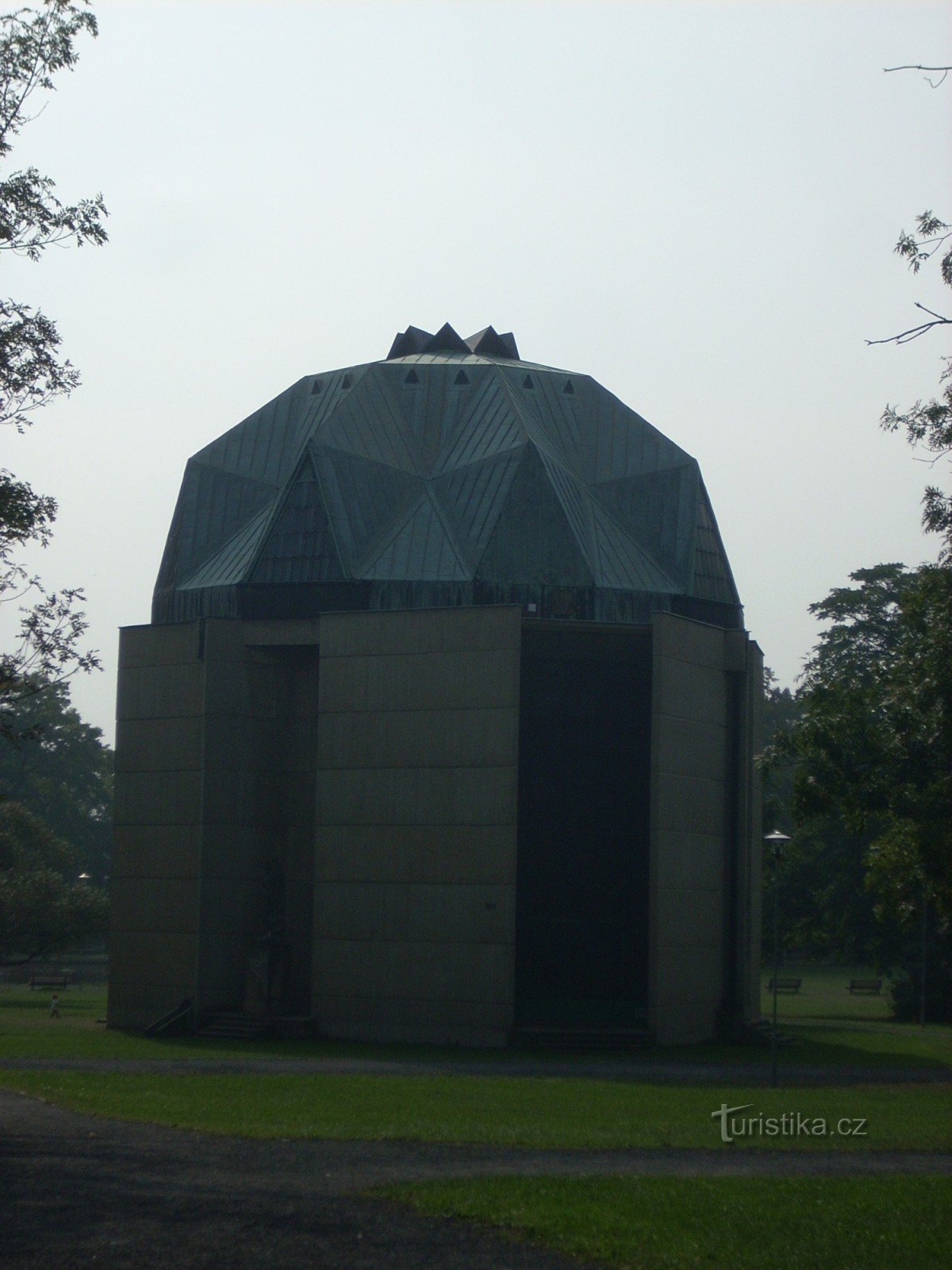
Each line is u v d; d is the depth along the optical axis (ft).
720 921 194.70
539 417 226.38
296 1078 130.93
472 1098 115.03
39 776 426.51
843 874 257.96
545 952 189.06
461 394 228.02
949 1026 232.32
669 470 218.79
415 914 180.45
